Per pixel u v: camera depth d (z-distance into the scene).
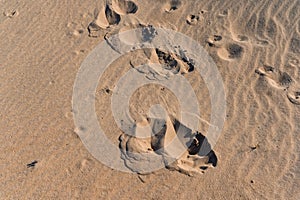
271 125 3.97
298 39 4.70
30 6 5.51
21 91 4.53
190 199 3.52
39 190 3.69
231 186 3.58
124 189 3.63
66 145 3.99
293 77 4.35
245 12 5.06
